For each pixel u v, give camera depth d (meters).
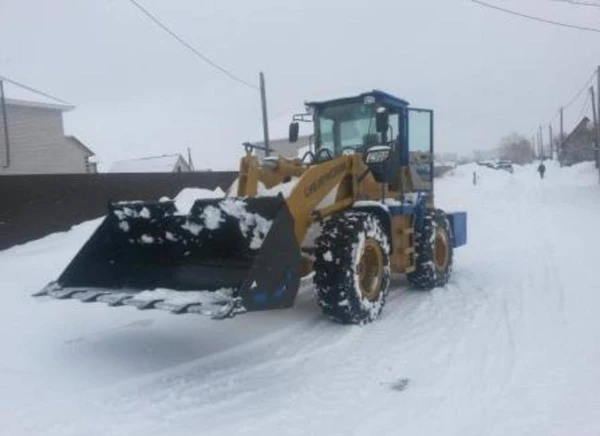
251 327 6.26
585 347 5.42
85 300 5.17
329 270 6.13
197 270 5.80
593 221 16.23
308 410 4.30
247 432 3.97
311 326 6.30
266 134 26.19
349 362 5.25
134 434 3.95
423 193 8.05
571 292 7.63
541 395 4.41
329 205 6.50
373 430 3.96
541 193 28.75
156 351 5.56
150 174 14.91
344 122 7.86
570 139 66.75
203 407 4.38
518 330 6.05
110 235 6.15
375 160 7.01
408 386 4.69
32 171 23.41
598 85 36.94
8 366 5.18
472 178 43.19
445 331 6.10
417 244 7.87
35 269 9.38
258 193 6.42
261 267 4.94
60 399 4.50
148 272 5.97
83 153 29.22
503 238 13.46
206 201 5.68
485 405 4.29
